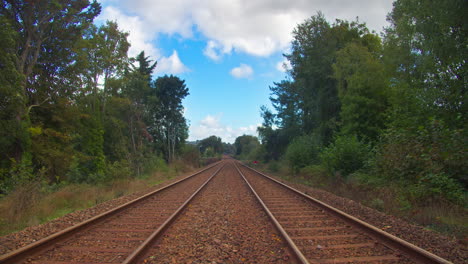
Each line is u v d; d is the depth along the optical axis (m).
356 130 18.05
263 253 4.96
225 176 23.25
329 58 25.47
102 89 29.77
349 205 9.09
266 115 42.03
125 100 28.22
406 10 13.34
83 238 5.88
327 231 6.19
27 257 4.71
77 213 8.40
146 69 44.66
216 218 7.64
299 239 5.61
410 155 9.95
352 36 27.31
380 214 7.62
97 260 4.66
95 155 25.02
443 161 8.98
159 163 31.16
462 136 8.99
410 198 8.87
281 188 13.98
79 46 23.23
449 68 11.92
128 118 30.83
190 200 10.21
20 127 16.77
